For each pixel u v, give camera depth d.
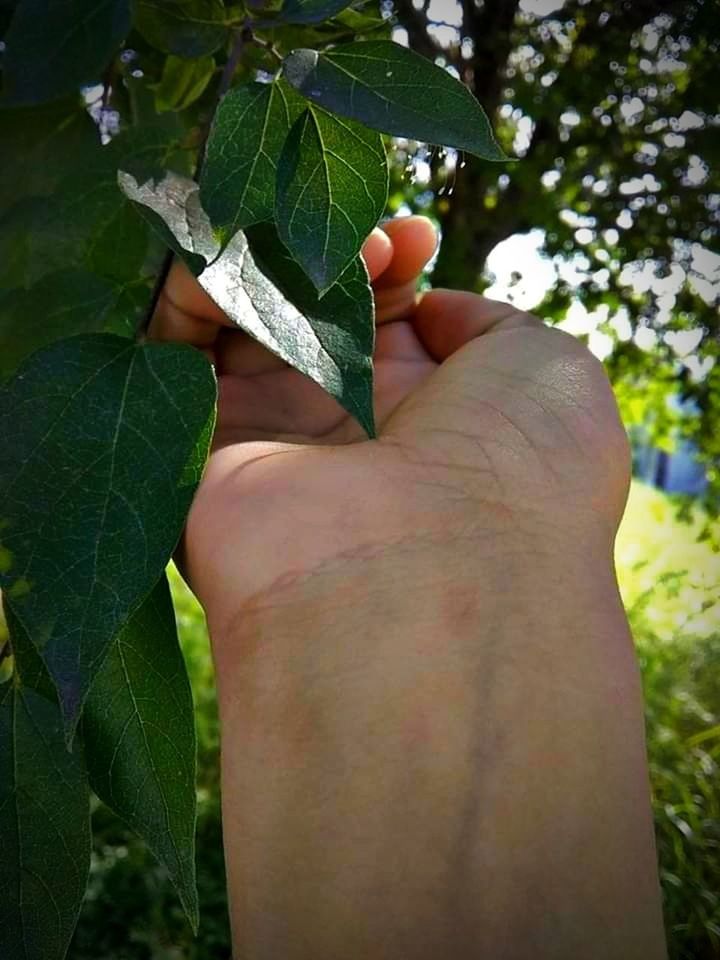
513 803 0.10
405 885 0.10
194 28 0.11
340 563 0.11
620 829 0.10
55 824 0.09
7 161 0.13
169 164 0.12
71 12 0.11
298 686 0.10
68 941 0.09
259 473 0.11
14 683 0.09
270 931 0.10
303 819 0.10
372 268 0.14
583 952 0.09
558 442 0.12
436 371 0.14
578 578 0.11
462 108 0.08
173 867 0.09
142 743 0.09
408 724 0.10
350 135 0.08
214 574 0.11
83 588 0.08
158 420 0.08
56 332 0.12
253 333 0.08
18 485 0.08
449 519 0.11
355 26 0.11
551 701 0.10
